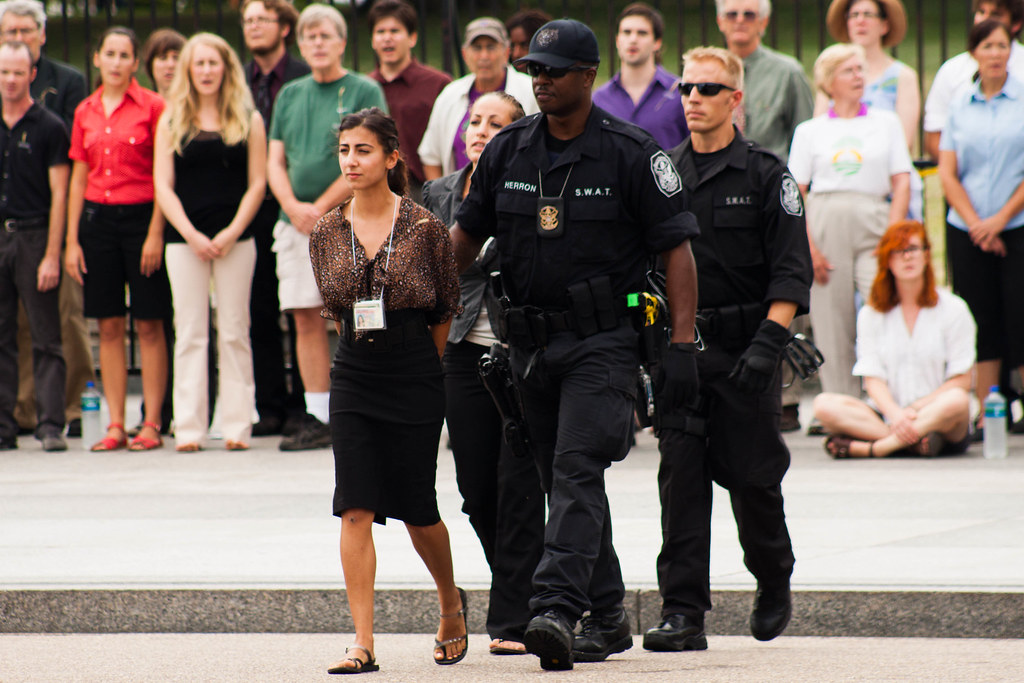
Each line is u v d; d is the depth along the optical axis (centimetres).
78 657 1756
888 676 1545
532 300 1602
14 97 3331
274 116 3231
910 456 3070
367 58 8912
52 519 2453
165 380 3391
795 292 1700
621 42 3234
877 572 1920
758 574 1780
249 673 1636
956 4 9944
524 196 1590
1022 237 3209
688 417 1739
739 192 1739
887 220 3297
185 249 3231
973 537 2155
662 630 1734
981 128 3241
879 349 3117
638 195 1573
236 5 5012
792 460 3053
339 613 1916
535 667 1628
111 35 3262
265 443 3438
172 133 3184
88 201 3297
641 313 1595
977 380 3338
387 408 1647
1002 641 1781
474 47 2995
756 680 1519
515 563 1738
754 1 3353
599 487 1551
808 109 3381
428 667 1652
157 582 1959
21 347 3706
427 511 1667
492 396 1659
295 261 3209
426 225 1661
